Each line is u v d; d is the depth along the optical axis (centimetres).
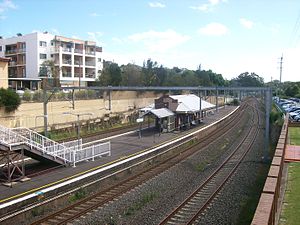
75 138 3341
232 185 1916
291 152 2472
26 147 1919
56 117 4059
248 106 9181
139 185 1922
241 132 4275
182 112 4028
